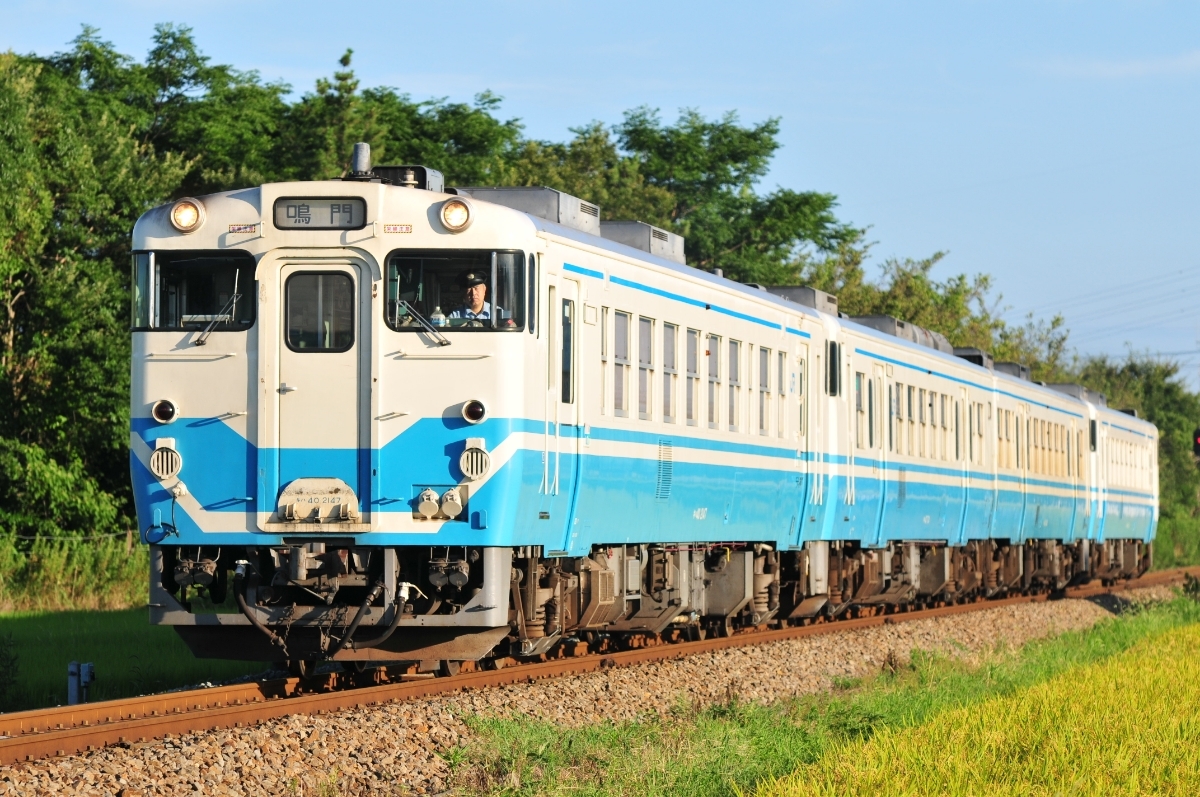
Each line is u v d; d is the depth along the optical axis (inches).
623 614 1013.2
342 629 802.2
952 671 1096.2
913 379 1540.4
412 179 835.4
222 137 2704.2
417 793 619.2
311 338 794.2
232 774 603.8
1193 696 919.0
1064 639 1439.5
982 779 626.5
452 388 791.1
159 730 673.0
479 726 721.6
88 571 1722.4
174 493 796.0
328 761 644.1
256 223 794.8
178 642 1194.6
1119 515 2469.2
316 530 784.3
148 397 802.8
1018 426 1923.0
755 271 3225.9
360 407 789.9
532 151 3080.7
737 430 1127.0
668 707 876.6
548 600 895.1
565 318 868.6
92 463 2146.9
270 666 1055.6
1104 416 2390.5
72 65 2785.4
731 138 3400.6
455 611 798.5
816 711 881.5
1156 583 2655.0
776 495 1200.2
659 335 1000.2
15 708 854.5
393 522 785.6
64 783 564.1
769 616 1256.8
